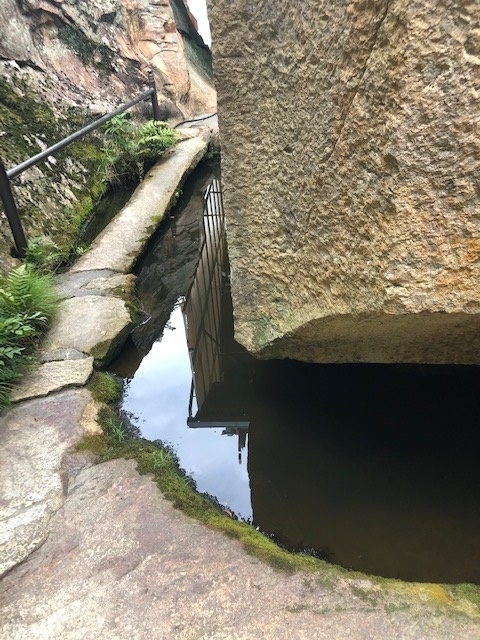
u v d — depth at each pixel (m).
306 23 1.59
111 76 6.89
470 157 1.21
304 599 1.43
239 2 1.87
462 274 1.32
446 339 1.98
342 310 1.75
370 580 1.49
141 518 1.74
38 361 2.69
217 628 1.37
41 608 1.46
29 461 2.05
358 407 2.49
